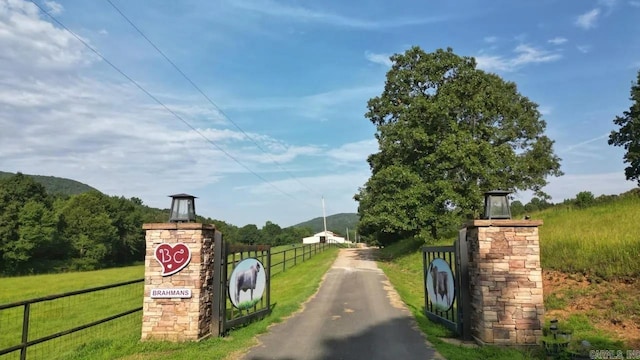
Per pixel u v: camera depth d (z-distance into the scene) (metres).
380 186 32.91
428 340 9.52
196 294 9.60
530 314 8.92
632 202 22.06
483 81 33.91
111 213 78.69
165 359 8.09
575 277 12.49
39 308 20.05
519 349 8.65
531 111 42.81
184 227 9.78
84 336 12.98
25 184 68.62
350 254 43.12
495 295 9.02
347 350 8.74
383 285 18.59
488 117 33.81
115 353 8.60
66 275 49.88
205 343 9.40
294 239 128.12
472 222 9.36
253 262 11.96
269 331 10.54
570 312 10.72
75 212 72.69
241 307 11.27
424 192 29.75
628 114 42.00
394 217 30.33
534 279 9.02
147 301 9.71
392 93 34.41
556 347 8.11
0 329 16.17
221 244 10.57
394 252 38.00
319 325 11.16
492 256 9.11
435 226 30.08
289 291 18.14
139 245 84.62
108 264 76.06
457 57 33.06
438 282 11.31
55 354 10.62
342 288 17.98
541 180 42.16
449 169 30.50
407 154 32.12
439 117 30.97
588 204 25.22
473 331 9.62
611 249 12.60
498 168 31.44
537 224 9.11
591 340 8.83
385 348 8.88
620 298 10.56
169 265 9.70
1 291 33.53
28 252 61.59
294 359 8.13
